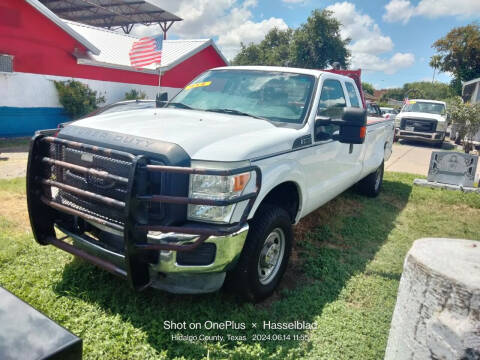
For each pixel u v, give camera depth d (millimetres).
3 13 11922
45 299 3098
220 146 2936
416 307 1893
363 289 3730
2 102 12336
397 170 10969
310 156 3947
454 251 1949
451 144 19109
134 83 16828
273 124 3844
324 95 4457
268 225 3215
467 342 1666
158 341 2750
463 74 37719
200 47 19484
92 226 3244
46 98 13547
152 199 2607
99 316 2979
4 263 3625
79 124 3357
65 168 3045
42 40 13094
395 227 5676
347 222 5668
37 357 996
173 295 3352
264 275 3449
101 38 18609
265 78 4523
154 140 2857
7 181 6449
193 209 2818
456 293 1703
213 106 4328
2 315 1114
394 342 2088
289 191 3889
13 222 4648
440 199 7332
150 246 2637
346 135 3766
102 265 2881
